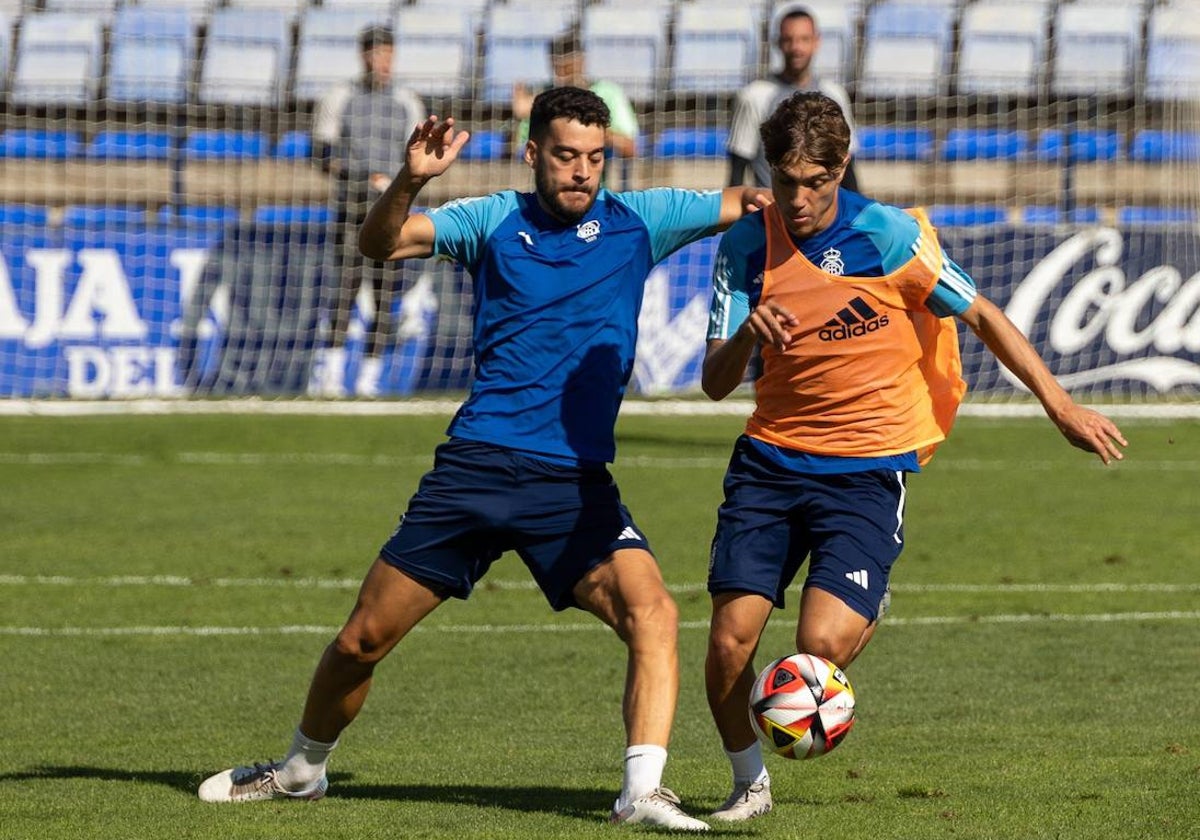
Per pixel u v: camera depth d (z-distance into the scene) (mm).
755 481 14945
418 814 14727
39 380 48406
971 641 23625
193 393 48844
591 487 14578
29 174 60375
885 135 61750
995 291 48125
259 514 34094
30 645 23500
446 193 59250
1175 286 48125
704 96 62344
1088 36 64875
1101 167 60000
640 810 13875
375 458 41281
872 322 14672
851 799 15305
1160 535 31828
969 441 43875
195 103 62938
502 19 66688
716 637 14555
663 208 14977
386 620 14727
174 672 22000
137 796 15641
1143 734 18109
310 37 66312
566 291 14469
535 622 25344
